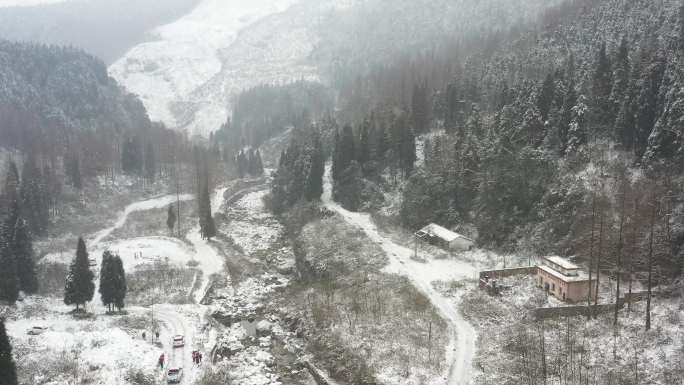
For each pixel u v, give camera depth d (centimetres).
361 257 9794
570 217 8675
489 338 6475
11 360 4766
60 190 13625
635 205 7744
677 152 8006
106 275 7744
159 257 10594
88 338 6469
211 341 6994
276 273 10738
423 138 13612
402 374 5866
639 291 7038
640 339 5878
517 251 9106
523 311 7000
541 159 9638
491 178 9981
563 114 9812
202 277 9669
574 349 5925
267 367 6700
